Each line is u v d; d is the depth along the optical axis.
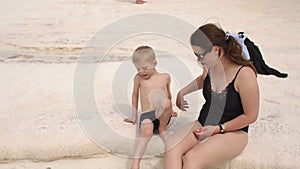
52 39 3.77
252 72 1.92
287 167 2.02
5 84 2.86
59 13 4.71
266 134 2.28
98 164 2.15
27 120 2.40
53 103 2.62
